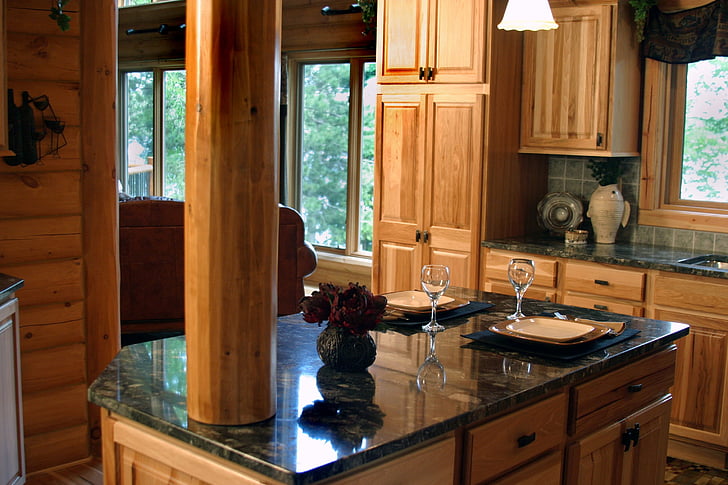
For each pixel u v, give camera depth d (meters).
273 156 1.65
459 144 4.54
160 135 9.39
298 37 7.24
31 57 3.28
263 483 1.45
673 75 4.43
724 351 3.66
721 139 4.31
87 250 3.55
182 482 1.62
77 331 3.56
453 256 4.64
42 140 3.36
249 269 1.59
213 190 1.59
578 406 2.14
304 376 1.93
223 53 1.57
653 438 2.56
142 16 9.36
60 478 3.44
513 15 2.99
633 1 4.20
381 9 4.81
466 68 4.46
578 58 4.32
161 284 5.40
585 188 4.78
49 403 3.50
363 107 6.92
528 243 4.43
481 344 2.27
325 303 2.00
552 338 2.22
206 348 1.59
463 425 1.72
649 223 4.50
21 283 3.02
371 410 1.70
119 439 1.76
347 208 7.11
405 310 2.52
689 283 3.74
